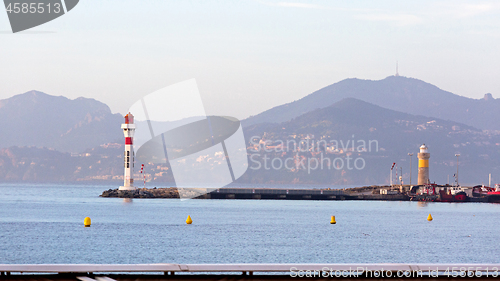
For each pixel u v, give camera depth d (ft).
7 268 57.52
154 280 60.23
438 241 236.22
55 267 58.34
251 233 253.03
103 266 59.06
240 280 60.70
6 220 326.44
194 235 242.37
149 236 237.45
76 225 293.43
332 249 199.11
